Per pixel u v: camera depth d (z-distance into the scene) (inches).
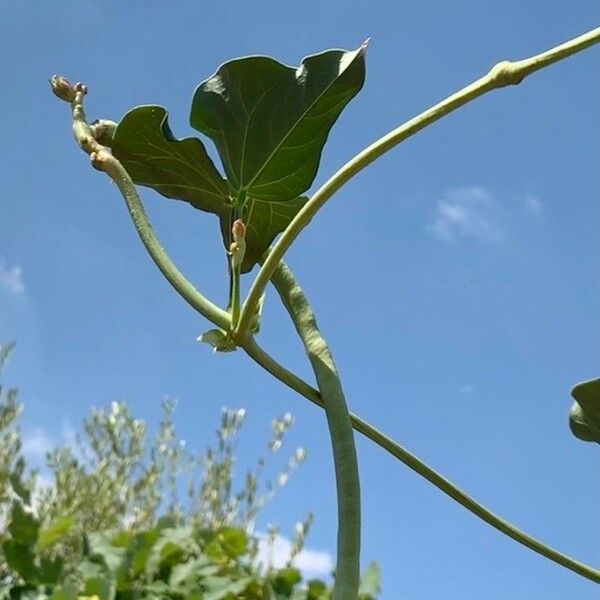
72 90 11.9
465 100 9.3
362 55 11.0
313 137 11.5
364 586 29.4
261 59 11.2
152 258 11.0
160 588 30.1
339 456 10.0
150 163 12.2
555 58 8.9
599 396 13.1
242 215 12.0
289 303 11.2
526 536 11.5
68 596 26.8
